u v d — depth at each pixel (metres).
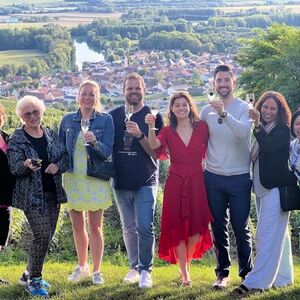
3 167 5.51
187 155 5.68
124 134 5.83
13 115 18.62
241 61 32.72
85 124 5.61
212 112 5.73
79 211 6.05
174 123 5.75
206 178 5.78
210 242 5.86
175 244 5.77
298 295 5.62
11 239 8.65
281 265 5.96
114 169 5.89
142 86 5.89
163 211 5.80
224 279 5.95
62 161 5.52
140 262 5.98
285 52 30.23
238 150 5.66
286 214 5.64
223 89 5.69
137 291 5.83
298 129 5.66
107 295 5.74
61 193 5.56
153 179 5.95
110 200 5.91
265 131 5.54
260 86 30.50
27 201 5.43
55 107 53.56
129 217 6.11
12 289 5.85
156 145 5.66
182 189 5.70
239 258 5.91
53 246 8.91
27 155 5.39
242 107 5.69
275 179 5.53
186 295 5.72
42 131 5.59
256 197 5.85
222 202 5.78
